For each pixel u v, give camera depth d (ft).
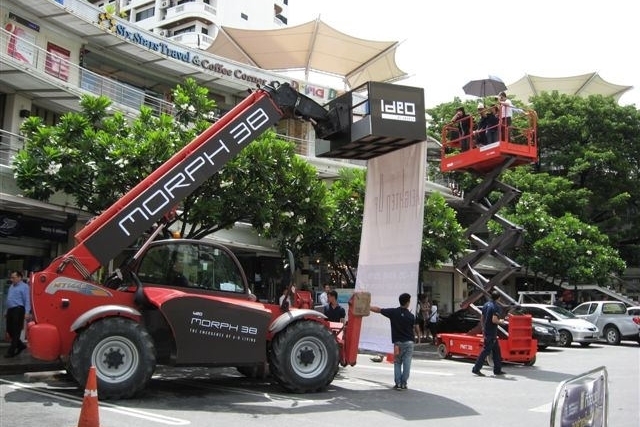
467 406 29.35
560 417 13.75
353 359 33.83
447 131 60.18
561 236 92.79
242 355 30.01
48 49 66.69
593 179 120.37
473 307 53.42
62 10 64.23
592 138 122.01
